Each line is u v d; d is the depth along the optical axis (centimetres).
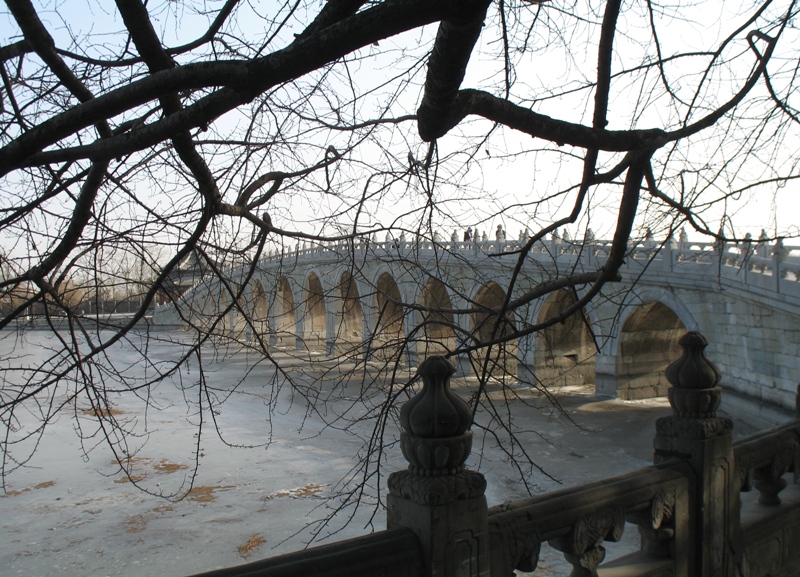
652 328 2972
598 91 407
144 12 281
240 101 243
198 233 400
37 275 400
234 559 1269
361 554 263
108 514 1535
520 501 341
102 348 419
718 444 438
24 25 309
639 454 1994
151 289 412
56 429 2264
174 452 2073
